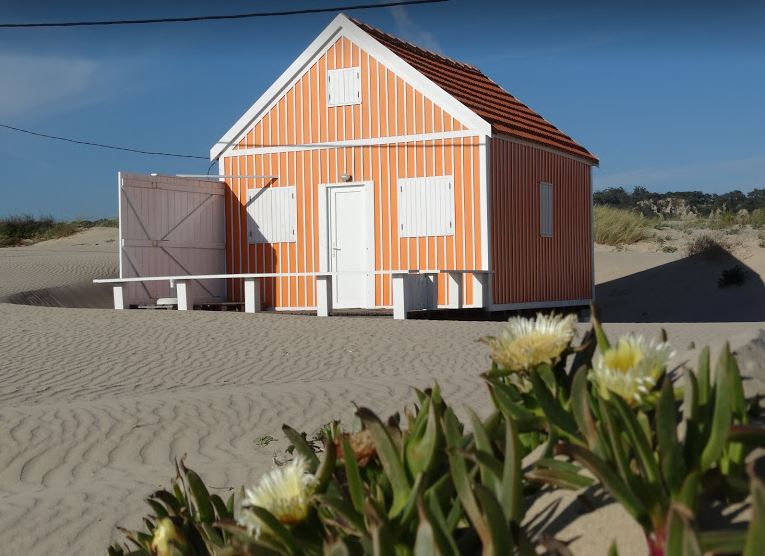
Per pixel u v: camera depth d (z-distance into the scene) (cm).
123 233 2022
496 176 2044
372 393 1075
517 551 190
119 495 716
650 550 179
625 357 194
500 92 2569
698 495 191
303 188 2217
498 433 234
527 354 222
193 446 879
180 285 2006
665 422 179
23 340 1570
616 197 7906
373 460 235
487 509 177
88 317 1842
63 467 827
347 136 2164
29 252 4209
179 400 1032
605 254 3675
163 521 267
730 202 7256
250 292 1989
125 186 2034
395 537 198
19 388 1186
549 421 218
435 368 1287
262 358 1399
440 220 2052
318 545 211
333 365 1334
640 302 2909
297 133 2222
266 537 209
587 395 198
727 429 182
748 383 232
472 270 1933
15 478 805
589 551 200
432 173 2062
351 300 2159
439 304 2056
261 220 2270
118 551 304
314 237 2206
